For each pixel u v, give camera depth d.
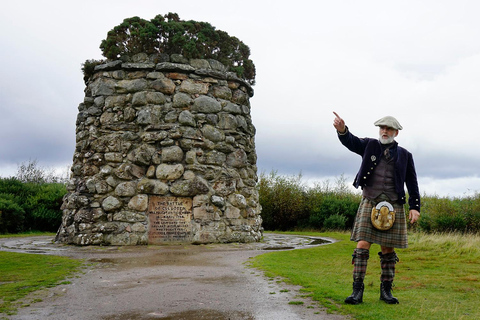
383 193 4.75
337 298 4.91
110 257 8.88
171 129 12.20
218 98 13.21
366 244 4.77
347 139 4.84
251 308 4.54
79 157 12.77
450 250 9.91
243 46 14.93
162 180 11.94
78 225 11.59
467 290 5.71
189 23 13.42
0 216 16.28
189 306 4.64
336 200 22.09
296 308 4.52
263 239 13.90
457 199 19.75
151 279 6.26
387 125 4.78
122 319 4.18
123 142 12.16
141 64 12.68
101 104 12.76
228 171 12.83
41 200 18.98
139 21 13.44
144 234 11.60
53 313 4.40
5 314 4.35
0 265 7.56
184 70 12.75
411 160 4.93
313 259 8.68
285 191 22.17
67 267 7.42
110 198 11.70
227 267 7.41
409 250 10.13
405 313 4.30
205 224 11.98
